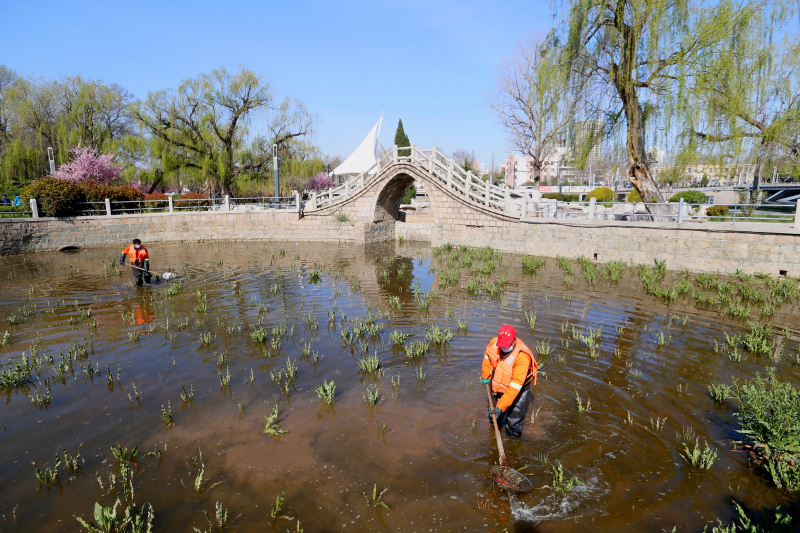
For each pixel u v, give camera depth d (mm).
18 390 6199
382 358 7090
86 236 22031
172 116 28219
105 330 8711
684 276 13336
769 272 12594
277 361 7055
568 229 16875
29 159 28594
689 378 6227
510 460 4445
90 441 4898
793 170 15641
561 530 3543
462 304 10500
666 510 3748
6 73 40062
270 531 3557
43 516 3773
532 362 4867
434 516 3705
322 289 12422
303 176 32438
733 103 14203
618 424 5062
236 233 25047
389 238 25531
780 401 4578
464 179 20891
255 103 29828
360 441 4805
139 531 3467
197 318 9523
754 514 3672
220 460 4504
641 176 16734
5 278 14141
